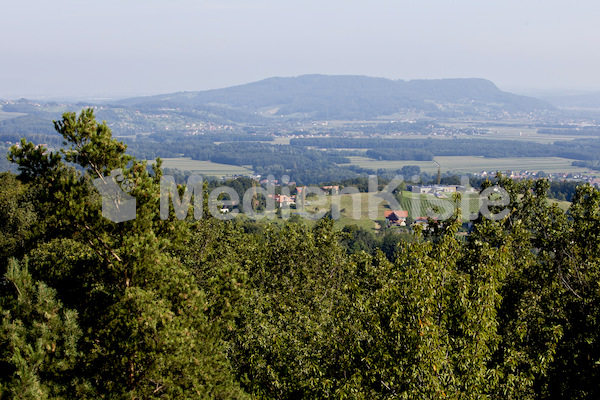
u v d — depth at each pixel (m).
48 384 12.21
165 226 16.59
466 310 13.51
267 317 20.19
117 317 13.74
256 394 16.30
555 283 19.67
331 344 15.67
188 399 13.40
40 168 15.23
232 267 16.53
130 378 13.44
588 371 15.88
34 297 12.98
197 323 14.70
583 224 19.39
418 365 12.92
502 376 13.50
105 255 15.10
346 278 26.83
